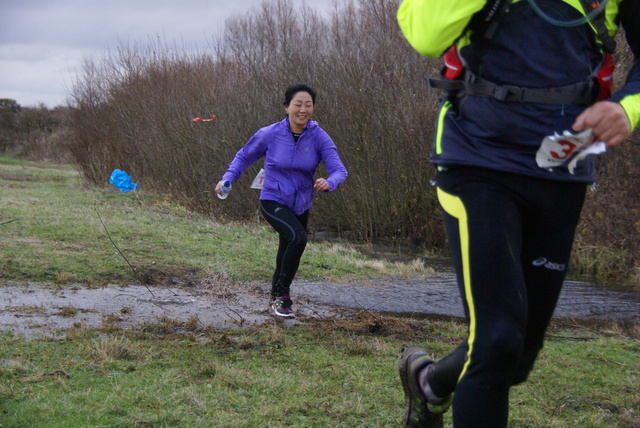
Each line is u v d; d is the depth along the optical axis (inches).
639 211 371.6
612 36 82.7
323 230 530.3
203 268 273.4
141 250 302.7
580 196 82.7
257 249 335.9
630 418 127.0
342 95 488.4
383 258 408.8
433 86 84.7
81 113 700.7
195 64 601.0
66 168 1059.3
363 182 486.9
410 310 232.7
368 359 158.6
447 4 77.4
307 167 201.8
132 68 653.9
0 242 289.1
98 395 124.4
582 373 156.6
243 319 192.7
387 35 490.0
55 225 347.3
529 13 78.2
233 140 518.6
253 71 538.9
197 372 140.6
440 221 468.1
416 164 477.7
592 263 368.5
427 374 93.0
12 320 177.6
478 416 76.7
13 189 570.9
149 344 160.7
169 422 113.7
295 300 233.9
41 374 134.0
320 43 527.5
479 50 80.5
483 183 79.5
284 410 121.9
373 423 117.5
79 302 203.6
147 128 618.8
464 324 211.6
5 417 111.9
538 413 127.6
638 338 204.8
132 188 584.4
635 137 364.8
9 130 1405.0
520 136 78.2
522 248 84.5
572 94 78.2
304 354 159.8
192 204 527.2
